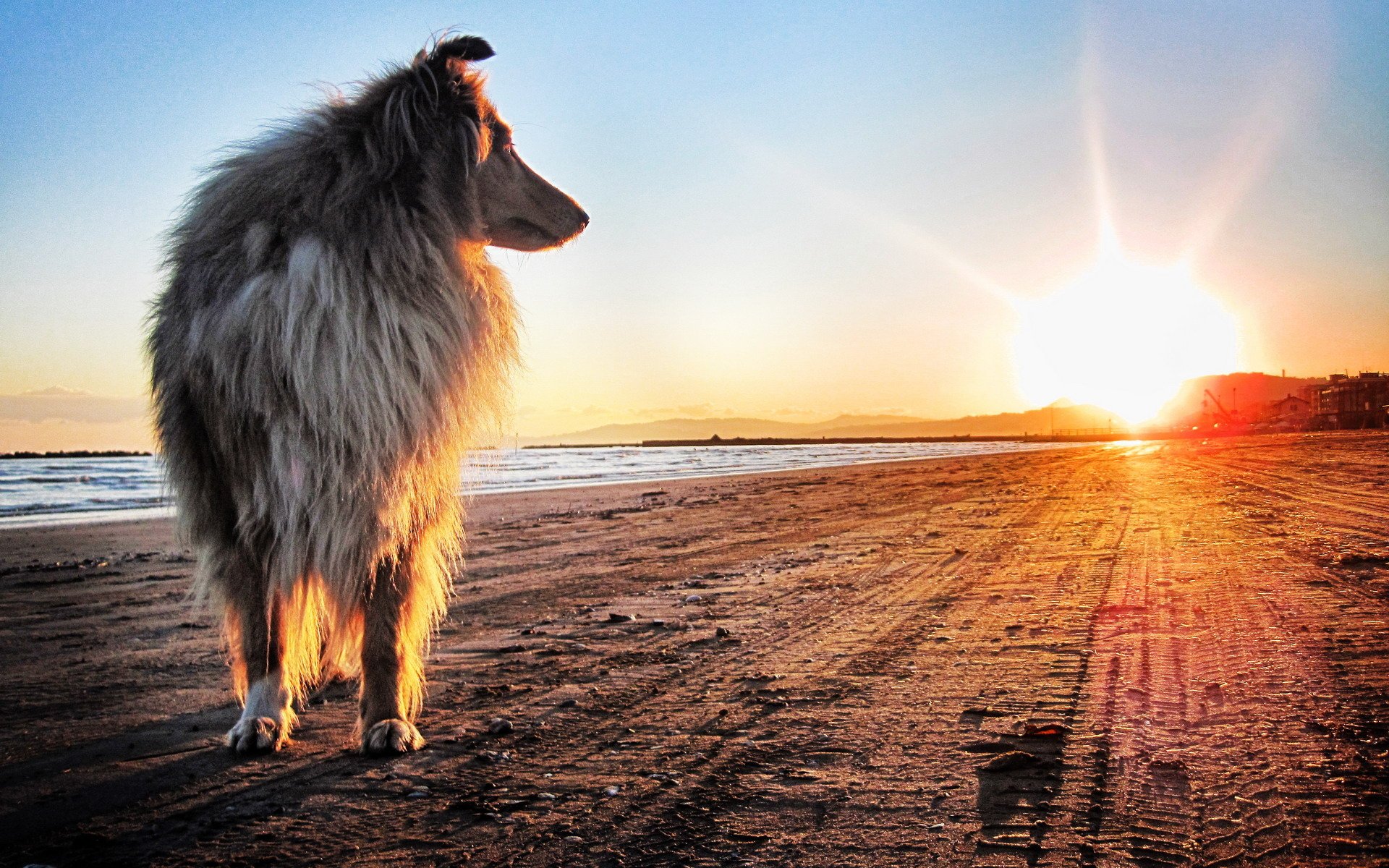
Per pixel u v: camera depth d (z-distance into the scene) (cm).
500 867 251
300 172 367
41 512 2028
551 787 314
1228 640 462
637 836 268
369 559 367
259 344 349
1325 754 295
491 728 388
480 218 413
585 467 4716
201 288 360
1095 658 450
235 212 366
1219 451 3569
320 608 400
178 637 641
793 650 520
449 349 383
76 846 274
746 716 391
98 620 714
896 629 561
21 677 518
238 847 270
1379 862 220
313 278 354
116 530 1584
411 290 373
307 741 386
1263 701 357
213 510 379
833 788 298
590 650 550
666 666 497
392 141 378
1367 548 722
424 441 375
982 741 335
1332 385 10294
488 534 1352
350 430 355
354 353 355
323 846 269
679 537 1225
